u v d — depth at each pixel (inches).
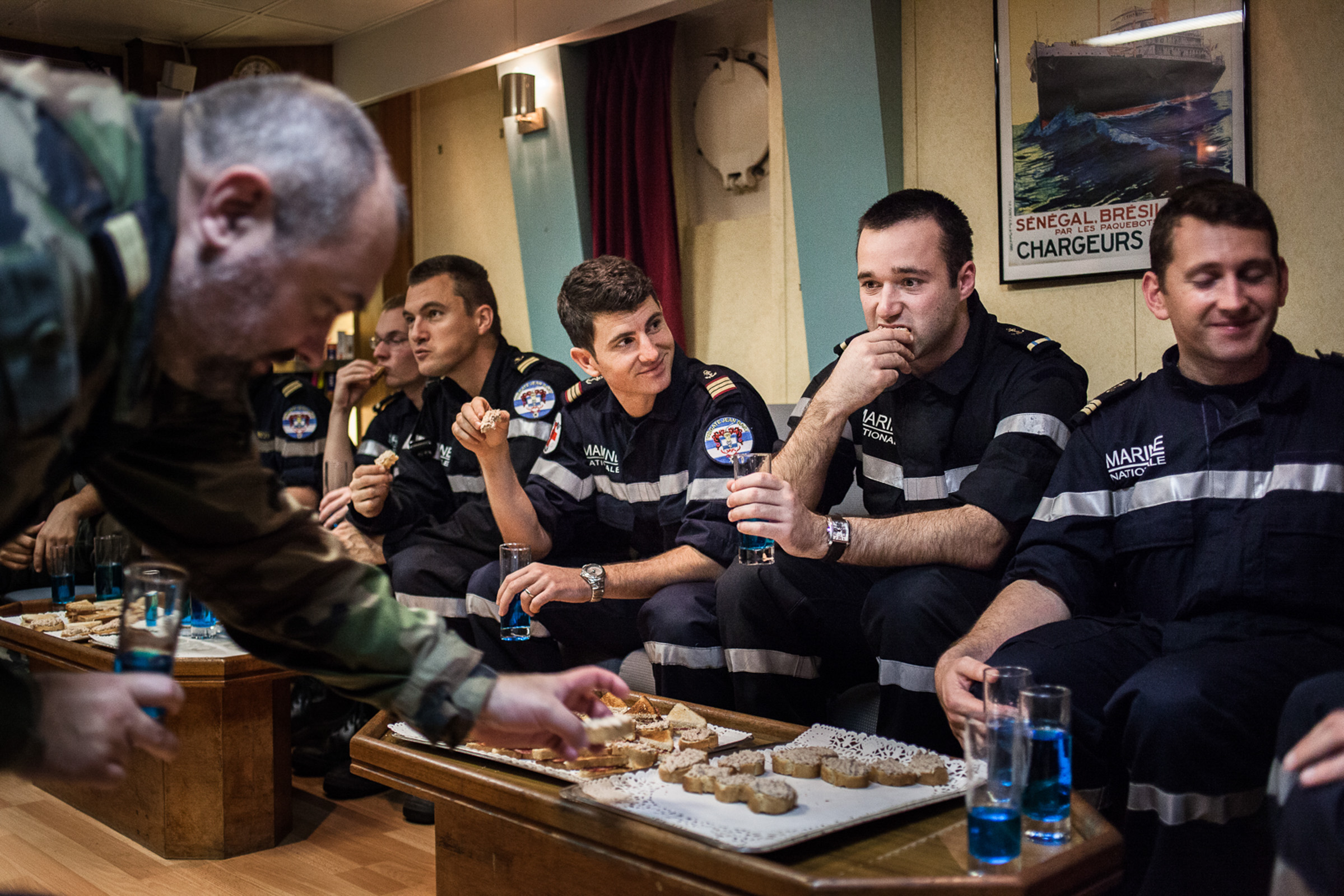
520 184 184.5
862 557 79.4
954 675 63.7
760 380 167.0
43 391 31.3
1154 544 72.6
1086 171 123.4
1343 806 46.3
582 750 51.3
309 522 47.9
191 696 93.0
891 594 79.1
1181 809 57.8
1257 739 57.7
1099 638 69.5
